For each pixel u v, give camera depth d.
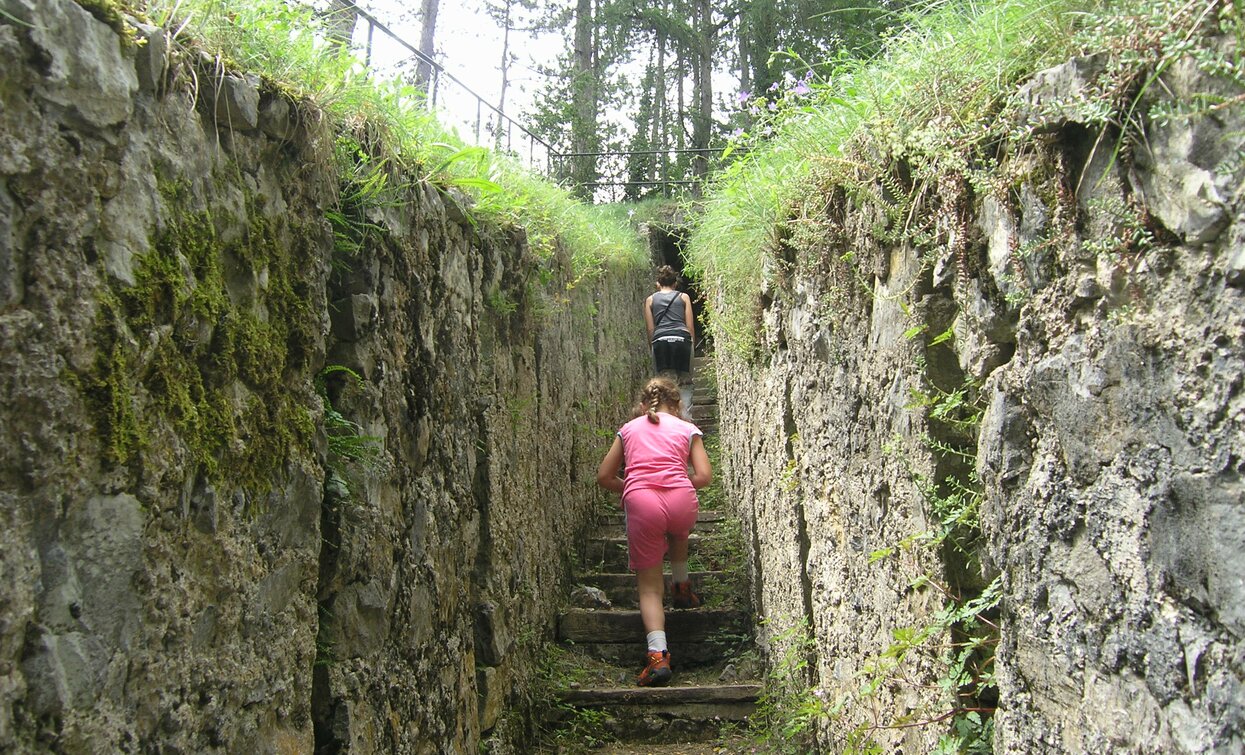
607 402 7.69
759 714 4.13
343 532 2.10
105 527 1.26
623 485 4.98
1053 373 1.28
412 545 2.56
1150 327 1.08
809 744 3.42
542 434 4.85
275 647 1.75
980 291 1.55
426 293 2.78
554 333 5.33
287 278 1.88
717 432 9.09
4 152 1.13
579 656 5.06
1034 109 1.31
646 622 4.63
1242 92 0.94
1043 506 1.33
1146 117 1.09
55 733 1.17
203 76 1.60
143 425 1.35
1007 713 1.49
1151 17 1.06
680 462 4.82
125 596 1.30
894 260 2.01
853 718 2.61
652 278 11.32
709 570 6.16
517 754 3.80
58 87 1.21
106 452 1.26
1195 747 1.00
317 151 2.00
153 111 1.42
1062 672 1.29
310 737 1.88
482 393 3.46
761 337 4.35
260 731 1.70
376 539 2.26
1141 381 1.09
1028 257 1.36
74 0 1.26
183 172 1.49
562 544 5.51
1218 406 0.96
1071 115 1.20
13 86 1.15
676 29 16.62
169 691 1.40
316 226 2.02
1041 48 1.42
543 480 4.88
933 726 1.81
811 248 2.85
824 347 2.79
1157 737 1.07
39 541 1.17
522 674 4.05
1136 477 1.10
